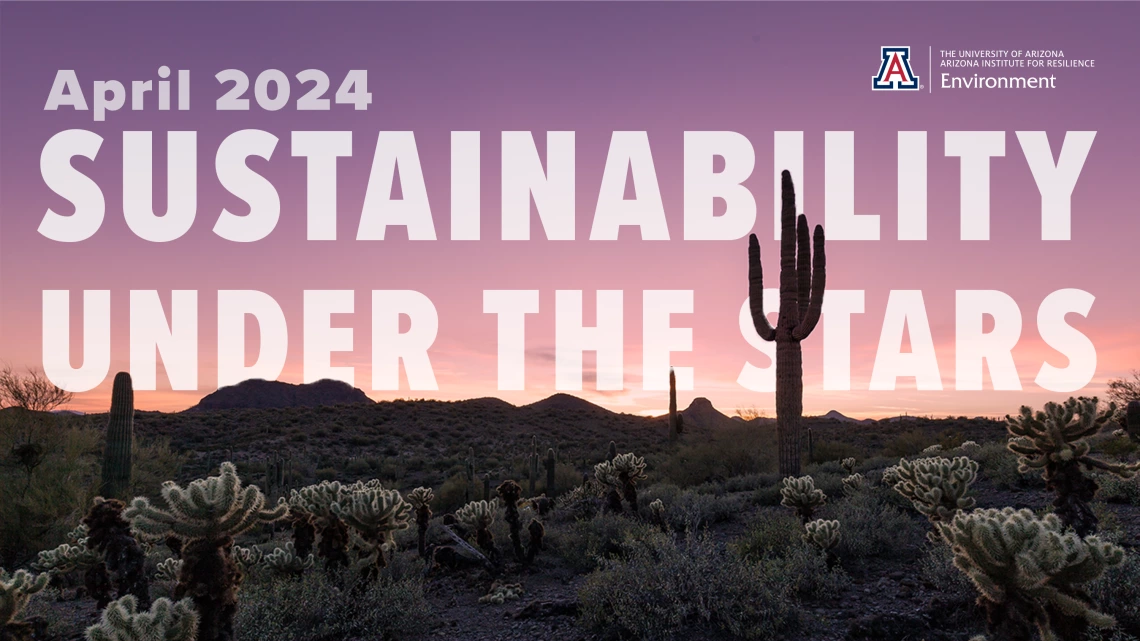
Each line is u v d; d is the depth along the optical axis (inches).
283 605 268.8
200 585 185.8
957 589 247.4
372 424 1974.7
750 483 676.1
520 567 386.0
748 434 861.2
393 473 1336.1
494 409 2409.0
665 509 484.4
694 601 248.4
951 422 1486.2
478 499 867.4
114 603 163.6
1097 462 252.5
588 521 453.1
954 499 289.7
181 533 186.9
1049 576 146.9
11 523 513.3
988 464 537.3
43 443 608.7
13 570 491.8
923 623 227.0
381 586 297.6
